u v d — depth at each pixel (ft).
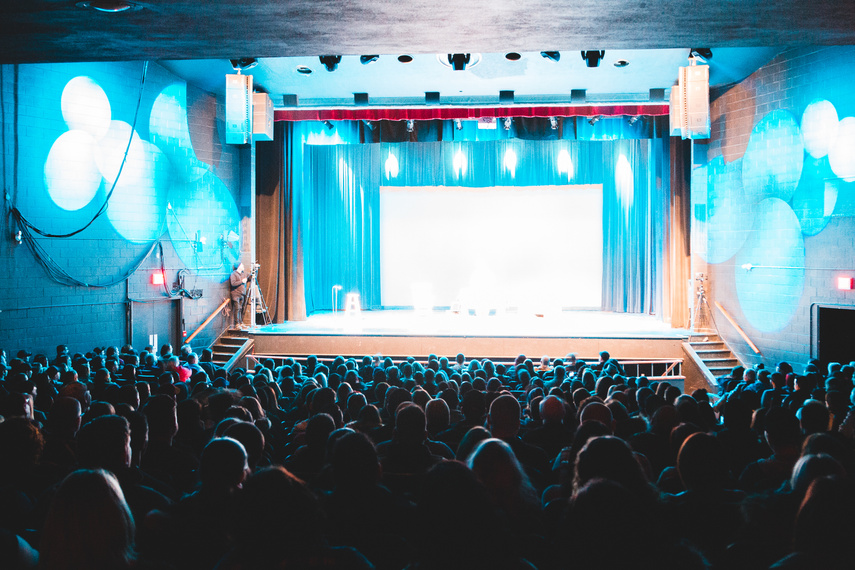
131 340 42.91
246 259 52.54
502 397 12.87
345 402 19.52
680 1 21.20
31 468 9.66
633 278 60.49
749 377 26.58
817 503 5.92
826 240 39.14
